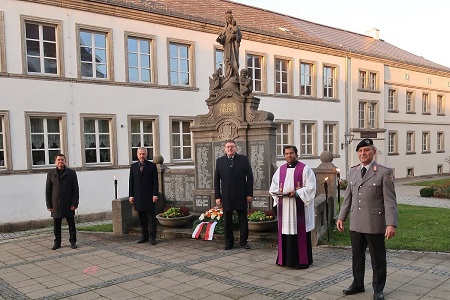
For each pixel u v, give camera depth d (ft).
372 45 102.89
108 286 19.47
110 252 26.61
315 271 20.66
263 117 31.17
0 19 42.42
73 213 28.48
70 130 47.52
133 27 52.47
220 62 61.82
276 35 69.05
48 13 45.65
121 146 51.67
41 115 45.32
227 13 32.89
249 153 31.63
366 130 87.71
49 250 28.27
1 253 27.94
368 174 16.72
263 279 19.62
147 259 24.23
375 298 16.33
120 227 32.83
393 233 15.76
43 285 20.07
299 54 73.82
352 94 84.48
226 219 25.76
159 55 54.90
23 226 43.68
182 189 35.63
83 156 48.55
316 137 77.25
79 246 29.09
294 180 21.26
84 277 21.15
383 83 92.89
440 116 113.70
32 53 45.34
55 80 46.21
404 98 101.40
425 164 109.29
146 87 53.62
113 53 50.83
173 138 57.16
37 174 44.88
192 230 30.22
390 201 16.07
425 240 26.81
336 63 80.84
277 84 71.46
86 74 49.39
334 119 80.69
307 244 21.34
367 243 16.93
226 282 19.35
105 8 49.75
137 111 52.90
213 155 33.42
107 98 50.31
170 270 21.70
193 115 58.23
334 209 33.06
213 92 33.30
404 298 16.53
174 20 55.88
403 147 102.01
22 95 43.96
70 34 47.34
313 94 77.05
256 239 27.25
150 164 28.89
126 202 33.47
